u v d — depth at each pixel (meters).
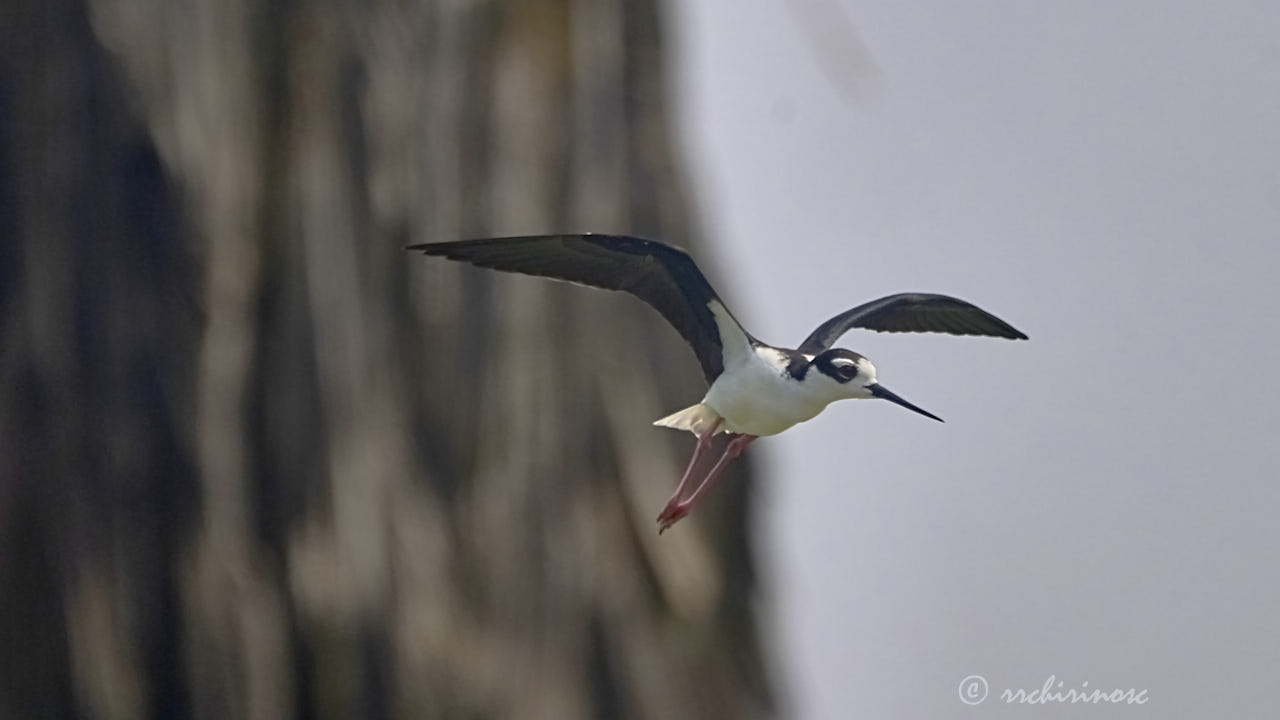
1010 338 11.68
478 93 14.16
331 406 13.66
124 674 13.62
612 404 14.27
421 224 13.97
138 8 13.90
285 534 13.66
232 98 13.86
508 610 13.81
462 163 14.09
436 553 13.68
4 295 13.99
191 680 13.59
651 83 14.94
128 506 13.66
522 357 13.96
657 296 10.99
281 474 13.66
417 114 14.06
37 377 13.84
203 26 13.88
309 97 13.94
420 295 13.90
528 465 13.92
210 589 13.51
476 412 13.88
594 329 14.25
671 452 14.57
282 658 13.59
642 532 14.34
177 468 13.66
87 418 13.72
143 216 13.79
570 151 14.39
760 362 10.92
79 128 13.91
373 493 13.61
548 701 13.81
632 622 14.24
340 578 13.52
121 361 13.71
